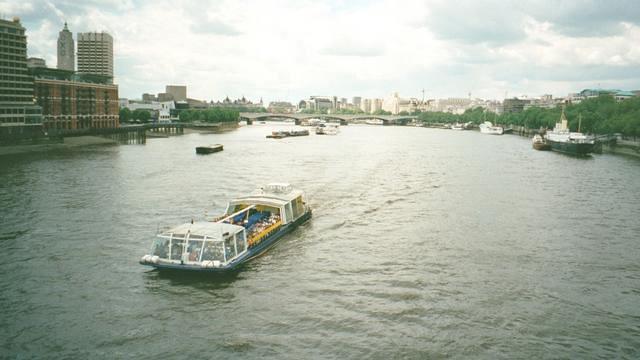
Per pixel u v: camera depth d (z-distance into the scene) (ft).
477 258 177.78
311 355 112.47
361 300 140.26
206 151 555.28
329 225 219.61
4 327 123.34
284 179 351.87
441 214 245.45
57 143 618.03
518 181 363.97
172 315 130.52
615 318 132.46
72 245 186.80
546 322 129.39
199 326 124.98
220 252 154.30
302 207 226.17
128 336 119.85
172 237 157.17
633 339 121.80
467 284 152.87
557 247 193.36
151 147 643.86
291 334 121.29
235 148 638.94
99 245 186.91
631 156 589.73
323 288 148.25
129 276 155.74
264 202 204.44
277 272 160.66
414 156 548.31
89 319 127.95
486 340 119.75
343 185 327.26
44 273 158.10
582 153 581.12
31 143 585.22
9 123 617.62
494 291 147.95
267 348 115.14
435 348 115.96
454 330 124.16
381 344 117.19
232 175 372.79
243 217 196.85
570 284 155.12
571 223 233.14
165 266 153.07
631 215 252.21
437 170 420.77
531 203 278.87
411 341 118.62
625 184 357.41
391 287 149.59
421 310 134.41
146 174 375.45
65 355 111.24
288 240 195.52
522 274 162.61
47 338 118.42
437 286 150.82
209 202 266.77
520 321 129.49
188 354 112.47
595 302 142.10
